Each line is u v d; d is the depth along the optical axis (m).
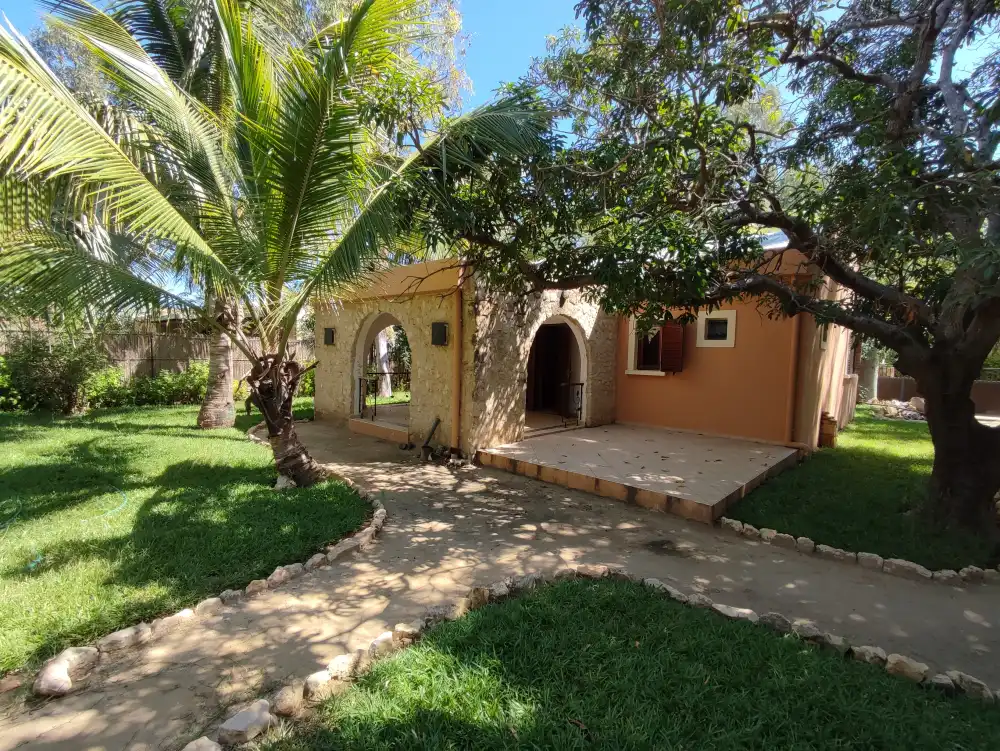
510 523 5.36
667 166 5.49
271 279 5.58
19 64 3.54
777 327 8.55
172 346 14.57
